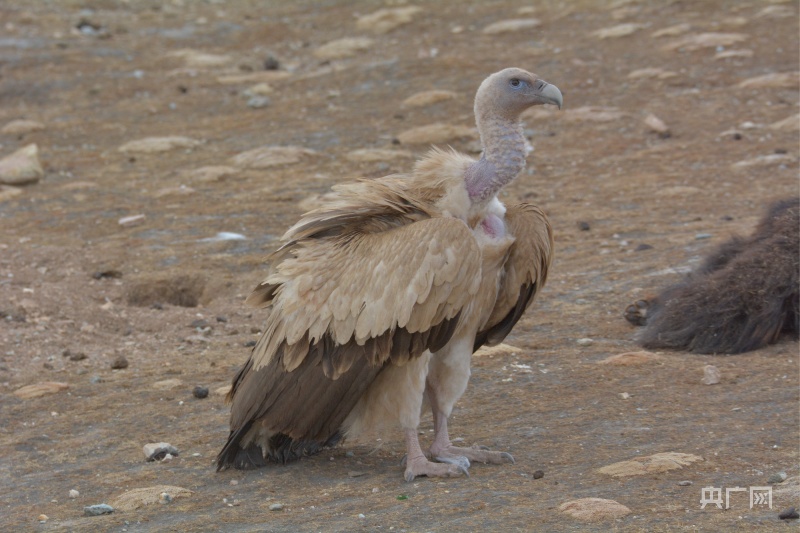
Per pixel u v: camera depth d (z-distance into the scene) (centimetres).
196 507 806
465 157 892
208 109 2628
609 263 1504
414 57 2850
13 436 1040
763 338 1138
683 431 898
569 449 884
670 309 1197
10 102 2761
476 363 1155
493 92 868
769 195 1741
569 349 1199
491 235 870
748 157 1959
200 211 1898
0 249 1706
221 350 1302
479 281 818
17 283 1546
